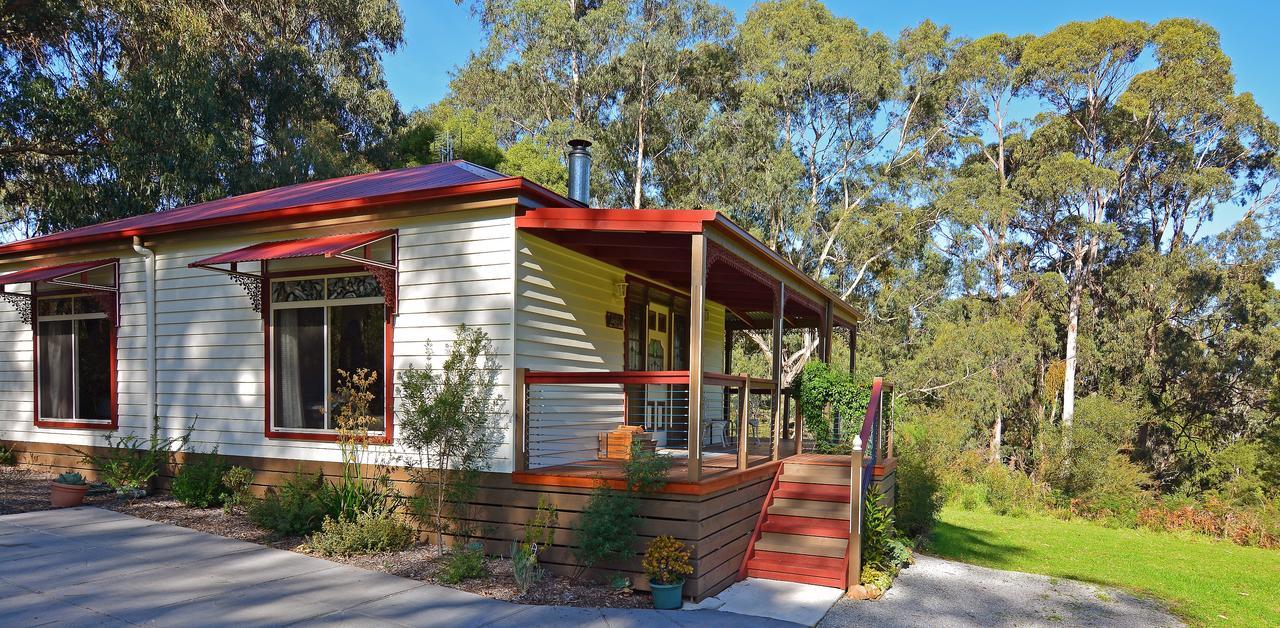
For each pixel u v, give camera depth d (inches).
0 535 316.8
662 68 1155.3
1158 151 1285.7
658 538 277.7
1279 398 1000.9
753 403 658.2
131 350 413.7
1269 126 1197.1
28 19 749.9
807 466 390.9
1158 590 417.7
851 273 1222.3
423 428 299.0
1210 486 1064.2
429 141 1284.4
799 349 1285.7
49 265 448.8
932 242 1173.7
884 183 1214.3
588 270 375.6
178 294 398.0
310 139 1066.7
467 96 1427.2
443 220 325.7
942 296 1194.6
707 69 1210.0
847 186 1243.8
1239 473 979.9
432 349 324.8
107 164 831.7
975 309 1168.2
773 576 330.3
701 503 285.3
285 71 1102.4
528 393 312.0
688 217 290.2
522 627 240.1
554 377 304.8
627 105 1192.2
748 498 344.5
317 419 356.2
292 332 364.5
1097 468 881.5
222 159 906.7
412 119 1478.8
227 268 381.1
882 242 1153.4
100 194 821.2
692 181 1146.0
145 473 391.2
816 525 354.3
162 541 318.3
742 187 1098.7
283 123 1142.3
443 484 311.4
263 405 368.8
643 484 284.4
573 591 279.9
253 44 1118.4
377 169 1246.3
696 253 291.0
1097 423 906.7
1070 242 1284.4
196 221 378.6
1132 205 1330.0
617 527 278.7
